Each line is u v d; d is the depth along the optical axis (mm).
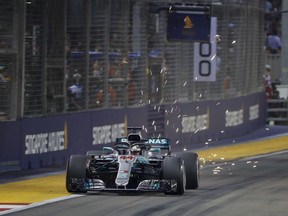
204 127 88312
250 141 89562
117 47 76625
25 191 51375
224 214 41531
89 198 46906
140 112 79438
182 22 80500
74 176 48625
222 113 91812
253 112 101562
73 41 70938
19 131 63812
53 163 67375
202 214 41438
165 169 47906
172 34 80750
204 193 49406
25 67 65562
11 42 64375
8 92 64250
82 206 44000
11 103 64312
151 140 50500
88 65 72750
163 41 82688
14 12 64625
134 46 79000
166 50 83125
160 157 49250
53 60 68438
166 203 45031
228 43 93062
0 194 49906
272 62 136250
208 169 64188
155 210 42594
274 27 141500
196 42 80938
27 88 65812
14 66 64625
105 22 74875
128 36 78062
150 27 81062
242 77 97312
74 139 70062
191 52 85875
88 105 72688
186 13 80438
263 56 106250
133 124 78562
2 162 62531
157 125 81625
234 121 94688
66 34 69938
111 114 75312
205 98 88688
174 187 47938
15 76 64625
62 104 69562
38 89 66812
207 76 84812
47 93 67812
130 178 49469
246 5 97250
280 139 91688
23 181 57062
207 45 84562
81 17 71812
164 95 82812
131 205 44281
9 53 64188
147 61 80625
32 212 42219
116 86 76375
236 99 95250
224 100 92188
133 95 78750
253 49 101250
